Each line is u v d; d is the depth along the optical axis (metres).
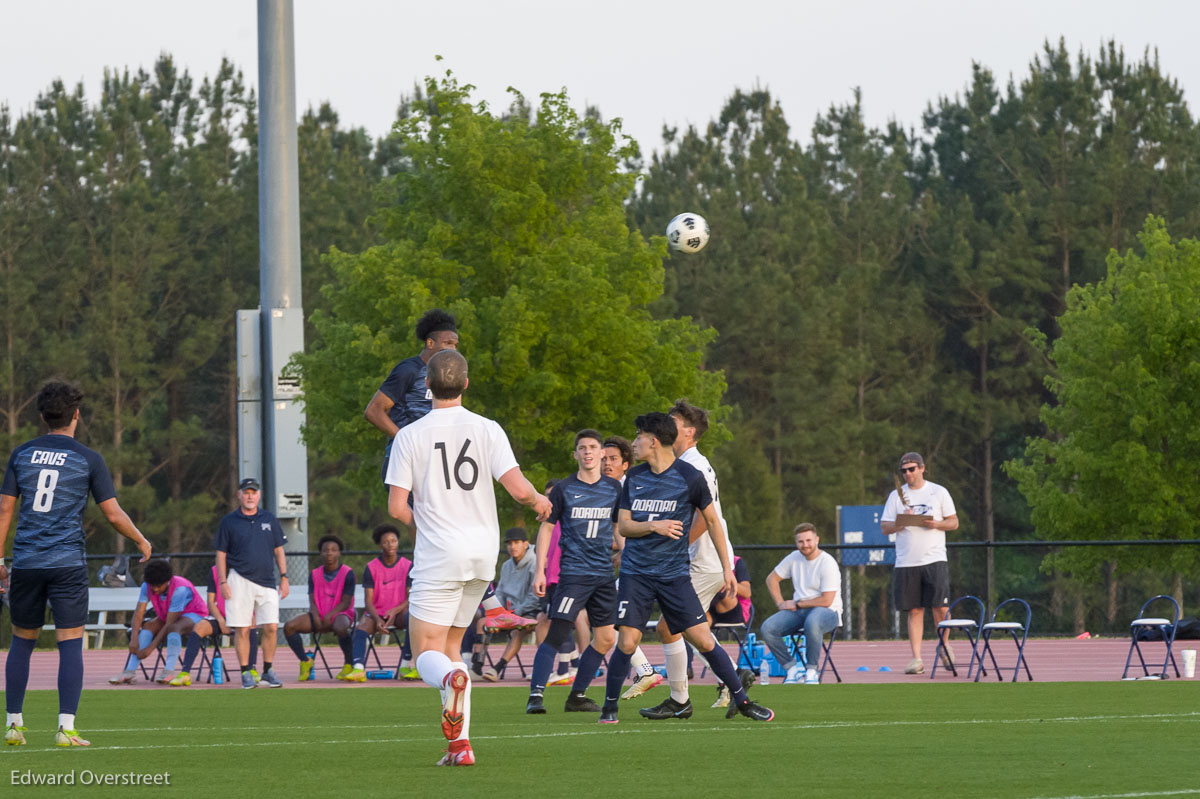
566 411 89.75
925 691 39.09
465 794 18.36
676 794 18.45
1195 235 177.62
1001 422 180.38
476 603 21.59
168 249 165.88
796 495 176.75
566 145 91.94
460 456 21.19
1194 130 187.88
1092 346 129.50
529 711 31.88
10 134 177.75
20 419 159.62
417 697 39.19
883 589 173.62
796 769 21.05
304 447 76.19
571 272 87.19
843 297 179.88
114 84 181.12
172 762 22.05
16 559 24.48
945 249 186.12
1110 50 191.62
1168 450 126.81
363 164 192.12
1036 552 178.00
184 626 46.25
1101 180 179.50
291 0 76.81
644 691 36.69
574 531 32.31
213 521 162.38
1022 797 18.17
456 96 91.81
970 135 197.88
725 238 181.62
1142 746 24.39
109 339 156.38
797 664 44.19
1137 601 159.50
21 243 162.75
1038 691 38.97
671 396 92.25
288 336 76.00
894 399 179.88
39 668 54.59
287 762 21.95
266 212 76.25
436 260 87.06
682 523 28.45
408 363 28.61
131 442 163.38
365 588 47.91
